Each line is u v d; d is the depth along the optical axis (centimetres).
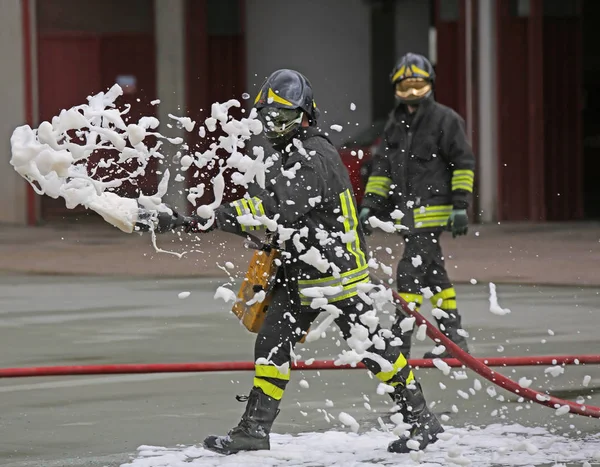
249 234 783
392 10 4012
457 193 1155
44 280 1928
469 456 805
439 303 1177
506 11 3067
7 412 980
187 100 3241
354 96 3772
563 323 1420
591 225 2981
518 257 2203
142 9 3488
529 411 960
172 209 728
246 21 3659
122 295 1725
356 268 798
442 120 1165
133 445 862
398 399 826
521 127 3092
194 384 1098
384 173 1192
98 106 714
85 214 3281
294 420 939
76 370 962
